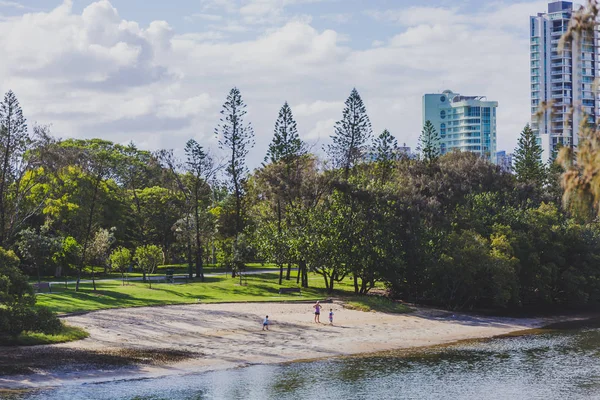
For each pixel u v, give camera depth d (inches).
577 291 3213.6
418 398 1498.5
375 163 4197.8
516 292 3078.2
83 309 2406.5
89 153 4104.3
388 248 3093.0
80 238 3809.1
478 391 1563.7
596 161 558.3
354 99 3878.0
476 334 2426.2
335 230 3137.3
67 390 1485.0
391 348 2108.8
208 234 3900.1
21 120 3031.5
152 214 4667.8
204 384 1587.1
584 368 1824.6
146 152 5762.8
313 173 3563.0
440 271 3029.0
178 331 2186.3
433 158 4527.6
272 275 3993.6
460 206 3582.7
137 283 3262.8
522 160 4785.9
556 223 3447.3
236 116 3779.5
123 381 1587.1
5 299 1738.4
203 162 3767.2
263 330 2283.5
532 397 1512.1
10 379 1537.9
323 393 1530.5
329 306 2856.8
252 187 4151.1
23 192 3294.8
